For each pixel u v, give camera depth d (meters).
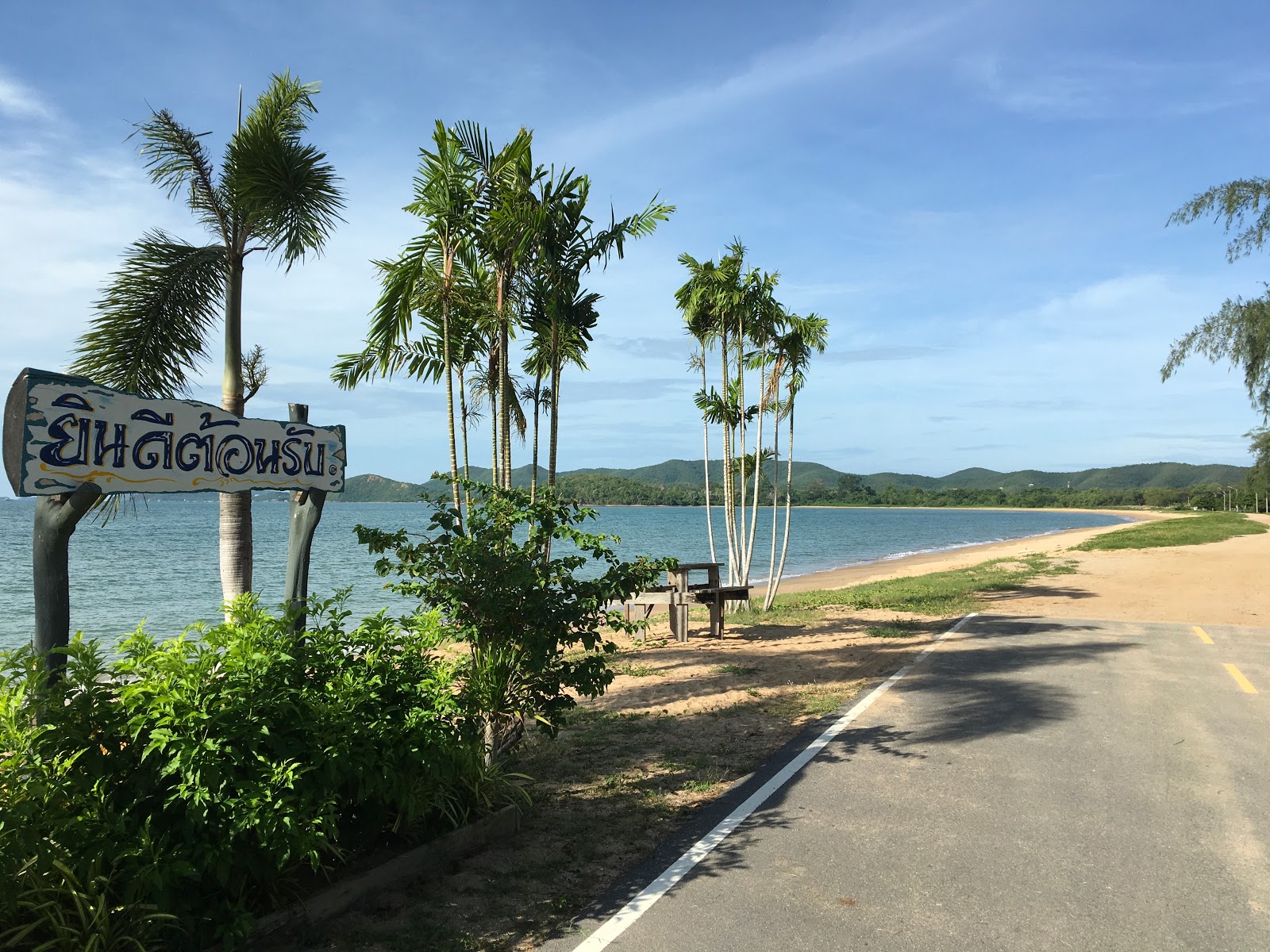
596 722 7.41
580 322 10.07
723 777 5.84
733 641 12.02
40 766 2.98
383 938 3.54
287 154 6.73
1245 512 115.25
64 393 3.70
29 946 2.92
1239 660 9.98
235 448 4.50
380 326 9.04
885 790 5.44
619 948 3.48
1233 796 5.30
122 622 16.62
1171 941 3.54
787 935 3.58
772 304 15.23
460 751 4.34
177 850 3.11
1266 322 16.88
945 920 3.71
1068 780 5.62
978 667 9.59
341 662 4.19
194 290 6.75
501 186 8.59
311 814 3.46
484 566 5.00
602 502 181.38
